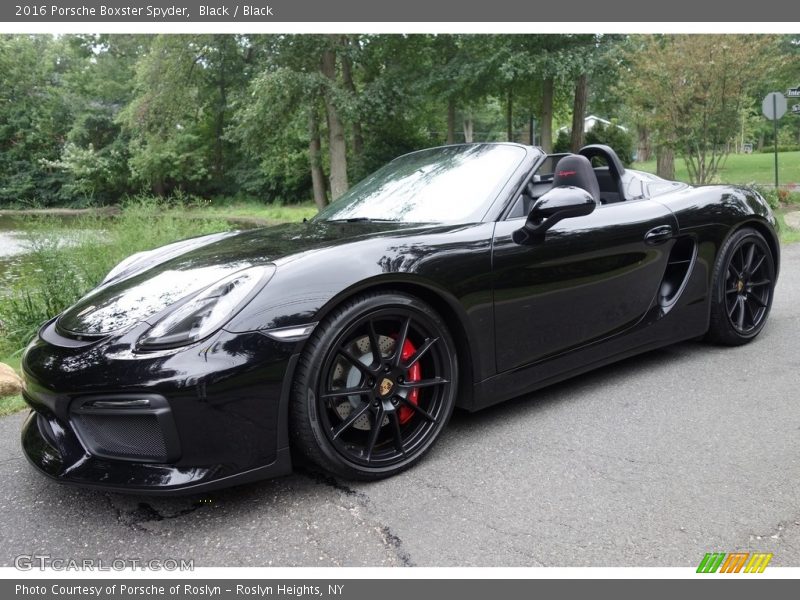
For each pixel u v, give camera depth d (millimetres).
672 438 2467
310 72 16234
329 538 1886
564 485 2137
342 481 2229
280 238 2502
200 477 1884
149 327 1961
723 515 1917
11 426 2971
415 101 18344
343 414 2166
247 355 1900
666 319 3201
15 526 2025
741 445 2383
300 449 2086
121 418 1912
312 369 2012
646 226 3018
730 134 10875
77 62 40562
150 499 2160
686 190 3480
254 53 18250
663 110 11047
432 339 2305
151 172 34594
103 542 1917
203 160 36094
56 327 2230
